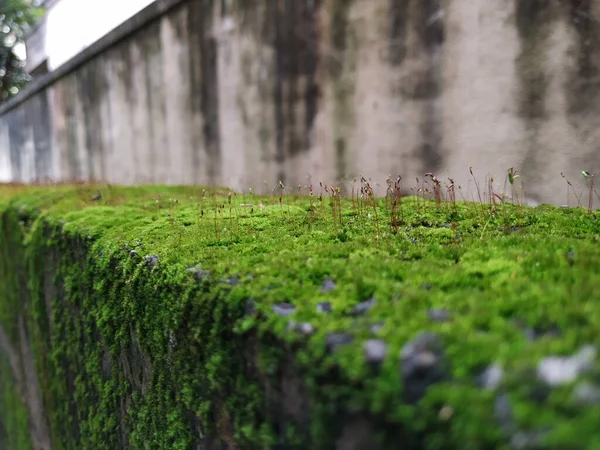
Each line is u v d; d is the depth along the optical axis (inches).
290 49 171.5
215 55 203.3
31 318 168.7
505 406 35.9
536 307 47.8
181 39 220.4
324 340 48.3
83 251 118.0
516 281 57.5
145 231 110.4
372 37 147.4
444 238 91.1
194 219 120.5
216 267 73.5
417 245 83.6
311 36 163.9
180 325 74.2
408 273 63.3
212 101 208.7
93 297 110.8
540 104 117.6
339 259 73.8
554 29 114.0
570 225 95.0
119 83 274.5
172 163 238.7
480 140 128.2
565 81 113.5
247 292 62.2
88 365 118.0
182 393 75.0
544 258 64.6
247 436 58.8
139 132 262.2
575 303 47.6
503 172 124.6
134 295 90.1
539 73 117.0
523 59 119.1
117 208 146.9
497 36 122.8
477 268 63.5
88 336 116.5
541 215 103.6
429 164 138.7
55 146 379.2
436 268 65.9
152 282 83.7
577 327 42.8
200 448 73.1
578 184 113.5
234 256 81.1
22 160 462.9
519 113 120.9
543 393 35.9
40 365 162.9
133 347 94.1
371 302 55.5
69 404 137.6
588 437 31.5
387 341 45.4
